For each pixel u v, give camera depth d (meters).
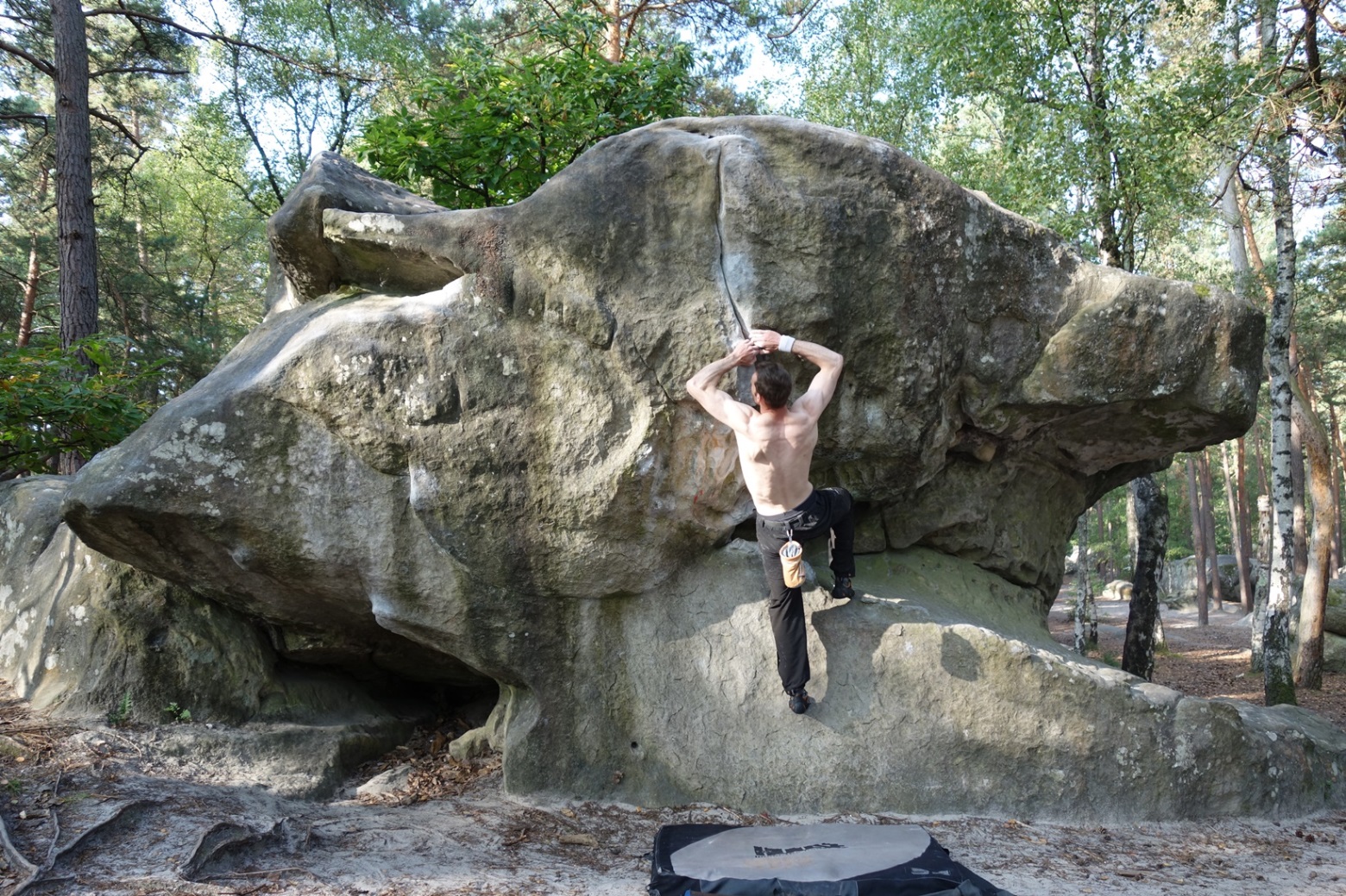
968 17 11.32
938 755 5.20
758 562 5.37
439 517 5.04
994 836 4.90
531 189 9.74
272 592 5.47
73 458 11.25
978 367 5.77
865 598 5.47
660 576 5.31
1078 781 5.25
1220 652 18.89
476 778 5.51
